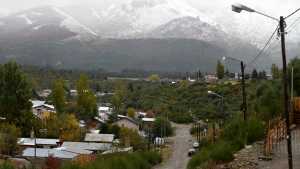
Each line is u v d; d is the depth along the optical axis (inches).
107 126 3599.9
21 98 3186.5
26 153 2365.9
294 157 887.1
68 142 2819.9
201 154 1133.1
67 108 3897.6
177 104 4790.8
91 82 7588.6
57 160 2128.4
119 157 1337.4
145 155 1670.8
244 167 856.3
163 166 1640.0
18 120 3134.8
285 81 721.6
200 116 4040.4
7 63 3216.0
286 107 723.4
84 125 3646.7
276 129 1045.8
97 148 2664.9
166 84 6323.8
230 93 3983.8
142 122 4151.1
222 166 900.0
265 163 863.7
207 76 6240.2
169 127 3821.4
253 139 1092.5
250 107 1722.4
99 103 5570.9
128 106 5221.5
